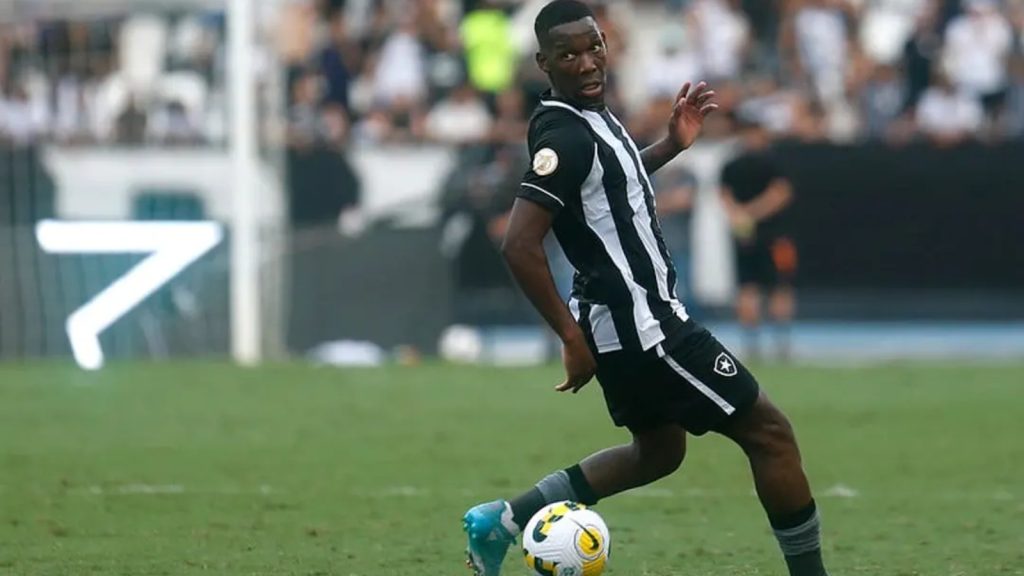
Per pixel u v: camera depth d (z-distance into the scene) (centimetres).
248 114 4956
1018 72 6100
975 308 5394
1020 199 5378
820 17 6206
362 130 5816
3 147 5000
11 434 3553
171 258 5003
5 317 4956
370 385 4366
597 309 1847
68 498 2773
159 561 2239
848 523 2545
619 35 6281
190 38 5906
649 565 2219
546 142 1809
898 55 6281
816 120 5975
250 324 4966
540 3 6488
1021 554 2288
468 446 3350
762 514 2617
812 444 3378
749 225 5178
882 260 5384
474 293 5288
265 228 5075
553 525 1870
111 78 5803
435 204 5244
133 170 5078
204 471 3061
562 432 3534
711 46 6184
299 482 2931
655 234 1866
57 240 4978
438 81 6122
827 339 5378
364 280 5075
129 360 4947
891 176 5372
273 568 2191
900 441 3409
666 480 2945
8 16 5722
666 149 2075
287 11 6047
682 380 1847
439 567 2197
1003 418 3728
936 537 2425
